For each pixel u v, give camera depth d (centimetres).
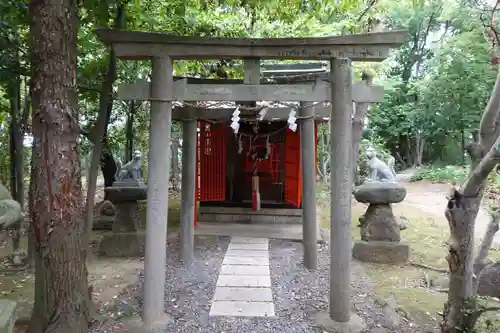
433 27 1956
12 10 494
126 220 668
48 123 333
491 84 1555
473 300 301
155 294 399
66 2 338
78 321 355
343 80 390
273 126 903
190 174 607
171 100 396
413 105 1966
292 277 544
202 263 607
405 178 1889
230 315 418
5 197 234
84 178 1535
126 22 608
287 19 667
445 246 709
